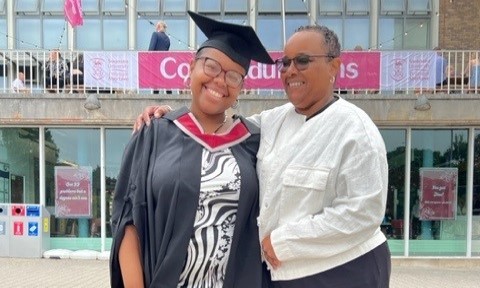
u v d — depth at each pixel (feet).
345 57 30.25
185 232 6.77
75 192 32.22
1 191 32.55
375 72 30.25
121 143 32.45
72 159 32.35
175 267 6.75
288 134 7.30
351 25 49.03
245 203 7.02
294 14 49.21
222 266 6.99
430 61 30.27
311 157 6.77
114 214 7.11
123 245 6.91
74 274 25.59
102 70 30.60
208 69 7.16
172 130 7.32
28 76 35.76
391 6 48.83
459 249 32.22
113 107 31.07
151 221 6.87
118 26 49.88
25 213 30.86
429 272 28.78
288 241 6.63
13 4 50.16
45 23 50.06
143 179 6.97
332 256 6.82
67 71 32.09
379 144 6.70
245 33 7.24
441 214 32.30
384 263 7.16
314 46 6.97
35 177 32.42
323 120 6.91
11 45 49.96
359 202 6.41
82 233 32.22
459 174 32.37
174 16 49.44
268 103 30.50
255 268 7.14
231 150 7.32
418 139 32.48
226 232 6.96
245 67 7.45
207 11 49.29
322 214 6.58
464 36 46.03
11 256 30.86
